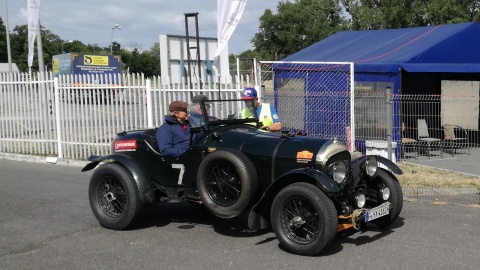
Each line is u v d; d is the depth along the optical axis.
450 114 16.05
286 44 53.44
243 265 5.75
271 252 6.17
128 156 7.44
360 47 16.62
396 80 13.31
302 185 5.92
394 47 15.22
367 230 6.98
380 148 11.51
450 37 14.22
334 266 5.64
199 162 6.90
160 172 7.29
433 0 28.28
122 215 7.16
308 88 14.31
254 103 7.80
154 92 12.48
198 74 15.02
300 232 6.09
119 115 12.66
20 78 13.84
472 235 6.73
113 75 12.68
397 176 10.40
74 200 9.11
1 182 10.75
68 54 37.28
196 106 7.00
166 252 6.29
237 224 7.47
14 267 5.89
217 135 6.84
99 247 6.55
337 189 5.77
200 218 7.86
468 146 14.06
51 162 13.13
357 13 31.42
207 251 6.29
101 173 7.32
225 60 14.59
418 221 7.44
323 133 13.53
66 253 6.34
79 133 13.06
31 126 13.84
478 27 14.69
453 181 9.91
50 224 7.63
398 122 12.78
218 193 6.55
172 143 7.18
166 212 8.24
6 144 14.32
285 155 6.29
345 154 6.32
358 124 13.42
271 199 6.33
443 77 15.81
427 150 13.80
